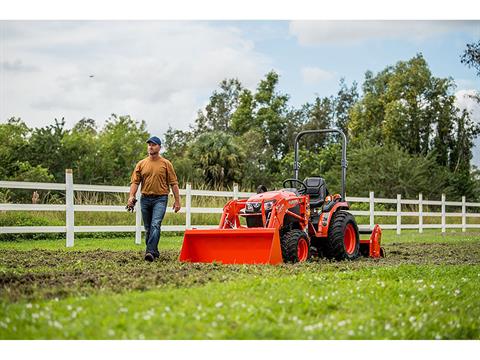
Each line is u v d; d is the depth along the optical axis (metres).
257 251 8.69
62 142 26.80
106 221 17.22
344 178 10.67
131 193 9.66
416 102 47.34
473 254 12.02
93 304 4.90
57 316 4.45
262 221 9.11
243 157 38.28
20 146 25.70
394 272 7.51
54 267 8.34
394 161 36.47
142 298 5.16
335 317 4.73
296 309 4.88
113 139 32.31
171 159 37.31
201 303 4.92
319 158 42.72
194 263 8.65
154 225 9.45
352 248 10.48
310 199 10.30
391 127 46.34
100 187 13.74
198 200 19.33
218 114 56.84
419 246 14.45
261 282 6.09
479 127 46.06
